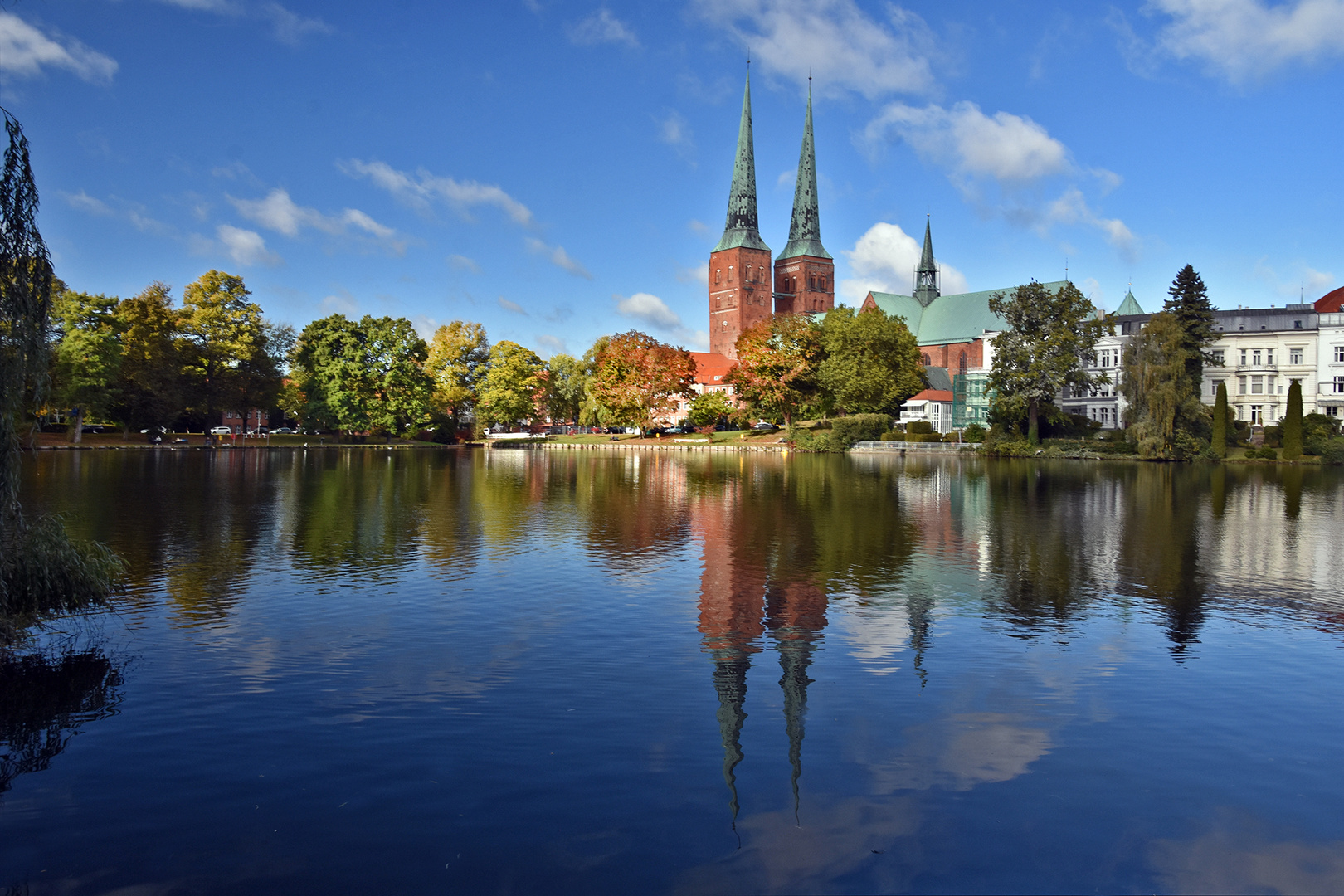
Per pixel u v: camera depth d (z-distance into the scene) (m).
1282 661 13.59
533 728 10.60
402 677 12.48
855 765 9.70
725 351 183.00
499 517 31.20
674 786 9.12
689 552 23.61
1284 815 8.72
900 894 7.29
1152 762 9.88
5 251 12.36
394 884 7.34
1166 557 23.28
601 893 7.23
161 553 22.67
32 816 8.43
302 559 21.94
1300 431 74.75
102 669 12.74
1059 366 84.31
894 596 18.20
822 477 54.34
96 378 75.38
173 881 7.38
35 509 31.17
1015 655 13.88
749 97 177.00
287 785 9.08
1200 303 87.06
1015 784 9.28
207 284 93.06
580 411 130.25
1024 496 41.28
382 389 109.31
